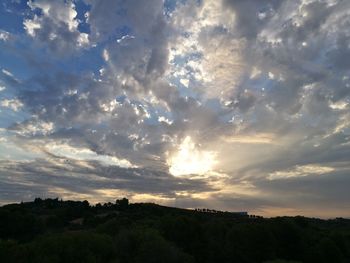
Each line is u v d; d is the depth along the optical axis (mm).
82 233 49625
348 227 128250
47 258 41031
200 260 67625
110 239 51281
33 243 44375
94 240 48312
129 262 49375
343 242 78625
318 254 72688
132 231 53781
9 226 69625
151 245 48625
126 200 130375
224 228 80000
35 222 75562
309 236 79750
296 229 75750
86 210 117625
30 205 129500
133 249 51188
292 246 74312
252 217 124250
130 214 108438
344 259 74500
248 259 69750
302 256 73875
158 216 104375
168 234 67562
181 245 66375
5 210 71812
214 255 68938
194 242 68000
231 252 69688
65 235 47344
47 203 133000
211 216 122188
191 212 125000
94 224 94438
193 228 69375
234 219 110062
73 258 43375
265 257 69438
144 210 119062
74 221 101312
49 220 91438
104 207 126562
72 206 122250
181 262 49906
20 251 41469
